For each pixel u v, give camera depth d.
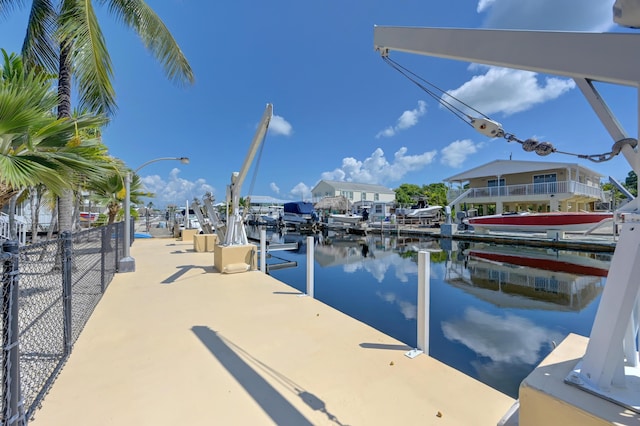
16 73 5.05
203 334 2.69
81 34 5.24
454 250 12.02
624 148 1.16
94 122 4.15
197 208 11.46
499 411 1.66
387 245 14.00
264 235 5.62
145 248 9.50
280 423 1.56
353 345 2.48
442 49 1.52
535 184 16.69
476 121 1.60
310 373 2.05
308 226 24.56
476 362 3.04
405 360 2.23
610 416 0.94
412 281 6.67
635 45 1.04
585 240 11.48
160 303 3.62
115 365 2.13
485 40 1.39
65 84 5.66
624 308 1.05
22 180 3.04
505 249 11.98
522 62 1.28
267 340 2.57
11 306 1.32
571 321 4.18
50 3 5.71
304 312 3.29
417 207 29.30
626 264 1.06
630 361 1.22
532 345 3.43
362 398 1.78
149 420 1.58
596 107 1.20
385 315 4.46
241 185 5.82
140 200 15.79
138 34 6.29
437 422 1.57
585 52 1.14
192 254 8.09
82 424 1.54
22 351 2.16
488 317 4.36
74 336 2.60
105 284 4.29
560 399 1.03
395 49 1.72
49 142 3.72
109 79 5.96
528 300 5.23
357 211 32.75
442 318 4.32
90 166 3.72
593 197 18.61
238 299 3.79
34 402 1.62
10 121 3.11
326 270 7.91
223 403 1.72
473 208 22.34
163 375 2.01
